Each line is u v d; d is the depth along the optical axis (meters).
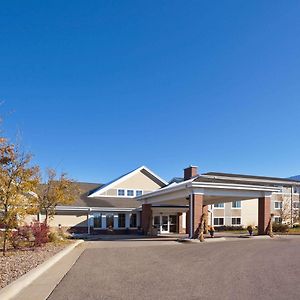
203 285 8.71
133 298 7.39
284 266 11.87
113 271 10.96
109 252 16.91
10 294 7.50
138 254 15.98
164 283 8.97
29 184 16.23
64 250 16.84
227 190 26.62
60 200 25.80
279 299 7.29
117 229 37.88
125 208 37.88
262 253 15.86
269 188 27.83
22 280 8.72
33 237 18.92
